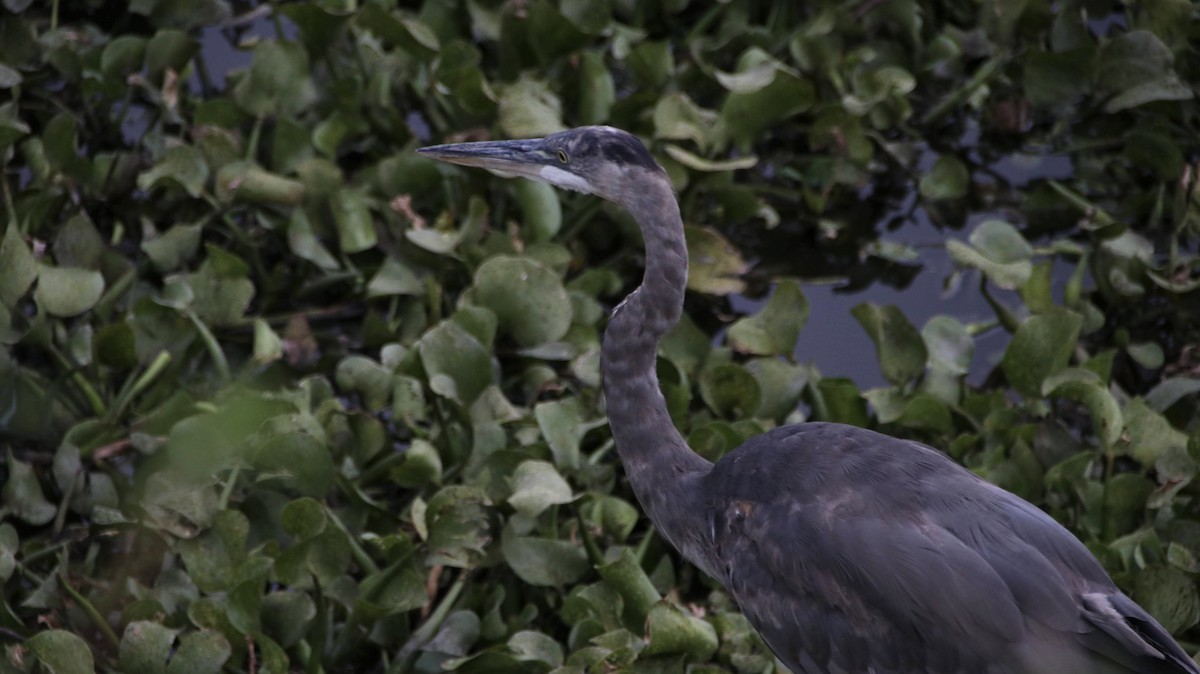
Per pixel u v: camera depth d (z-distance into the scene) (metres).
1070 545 6.60
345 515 8.93
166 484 8.70
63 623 8.23
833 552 6.68
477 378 9.35
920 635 6.47
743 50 12.70
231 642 8.02
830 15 12.65
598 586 8.27
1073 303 10.87
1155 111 12.59
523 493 8.34
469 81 11.15
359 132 11.73
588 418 9.66
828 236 12.05
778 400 9.70
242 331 10.70
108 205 11.27
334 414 9.28
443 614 8.39
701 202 11.91
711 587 8.95
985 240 10.94
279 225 11.06
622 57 12.38
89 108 11.69
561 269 10.57
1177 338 10.94
